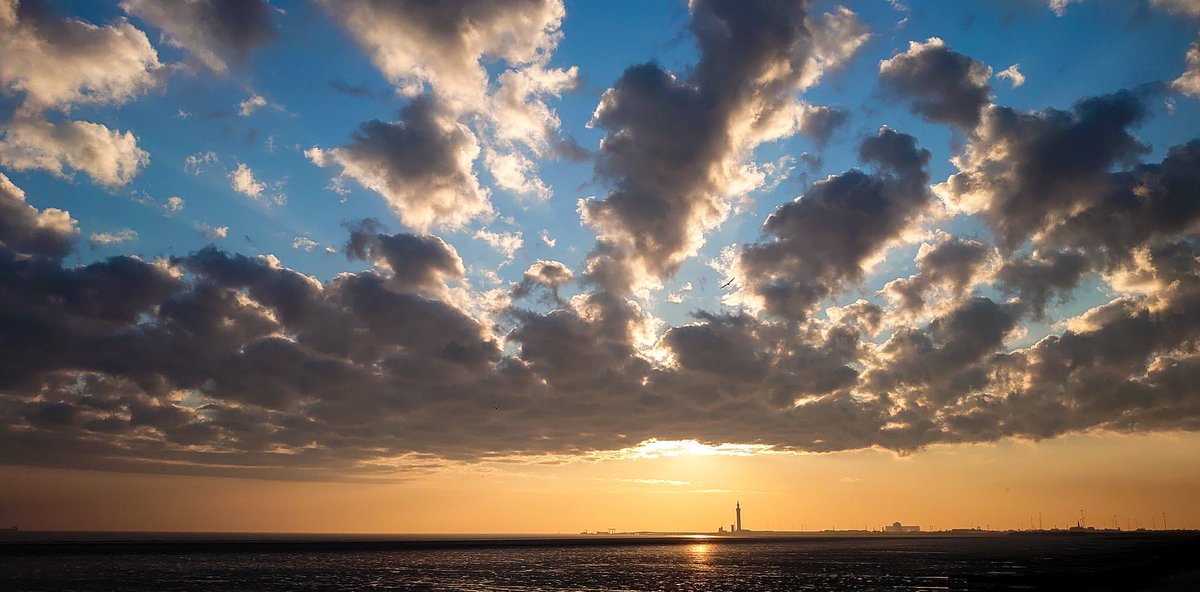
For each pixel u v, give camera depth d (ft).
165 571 374.63
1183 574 338.34
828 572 413.39
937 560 527.40
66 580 316.81
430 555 601.21
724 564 493.36
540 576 384.06
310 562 474.08
